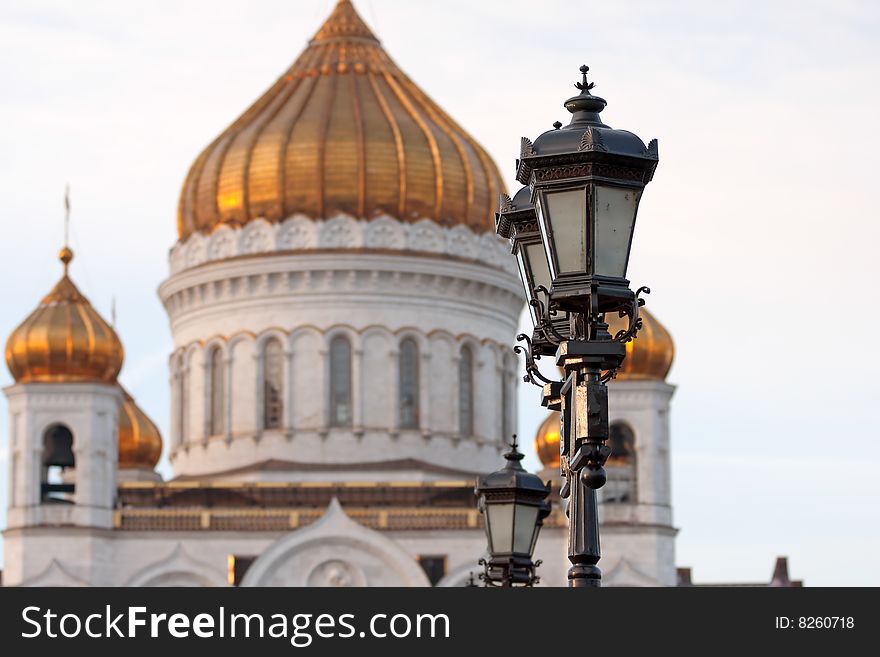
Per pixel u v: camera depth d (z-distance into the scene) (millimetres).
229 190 190875
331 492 181250
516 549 61844
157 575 174125
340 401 187000
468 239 190625
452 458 187375
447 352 189000
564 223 46188
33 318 178875
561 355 46875
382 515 176250
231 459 187250
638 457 177875
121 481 192250
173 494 181125
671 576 176500
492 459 190250
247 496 181000
